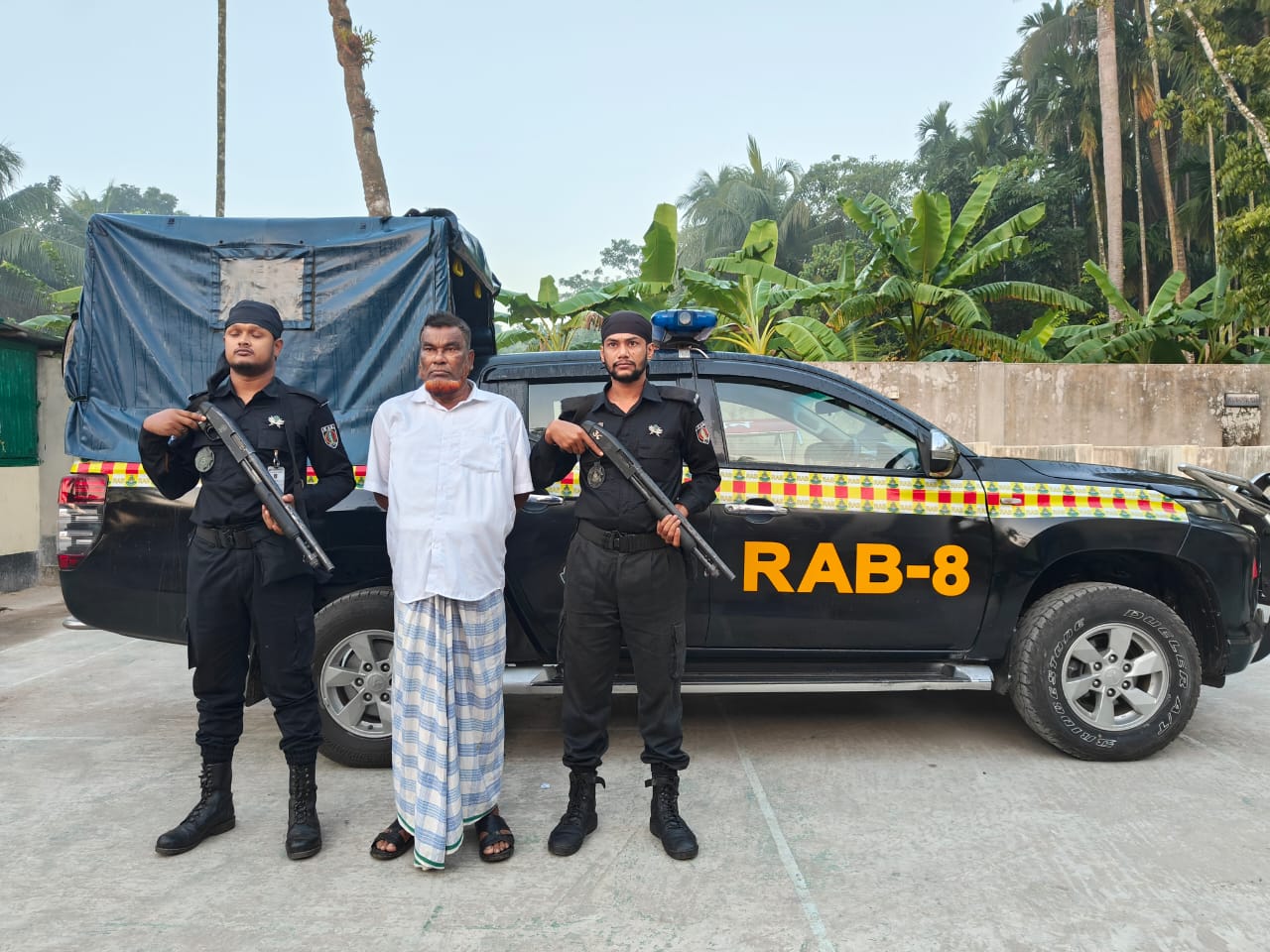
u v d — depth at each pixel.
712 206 40.19
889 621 3.68
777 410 3.73
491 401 2.86
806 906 2.51
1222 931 2.37
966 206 15.12
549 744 3.99
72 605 3.57
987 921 2.42
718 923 2.42
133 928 2.40
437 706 2.70
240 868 2.77
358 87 10.77
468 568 2.71
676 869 2.74
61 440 8.89
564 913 2.48
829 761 3.69
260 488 2.72
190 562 2.86
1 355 8.34
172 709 4.52
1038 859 2.79
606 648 2.88
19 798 3.33
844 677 3.65
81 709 4.52
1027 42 28.05
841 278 16.84
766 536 3.61
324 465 2.96
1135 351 15.46
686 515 2.80
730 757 3.74
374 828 3.06
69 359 3.80
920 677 3.67
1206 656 3.86
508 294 14.12
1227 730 4.07
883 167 40.09
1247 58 14.28
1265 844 2.88
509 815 3.18
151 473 2.84
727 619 3.63
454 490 2.72
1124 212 28.58
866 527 3.64
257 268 3.67
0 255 36.22
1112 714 3.63
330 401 3.68
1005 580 3.68
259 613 2.82
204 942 2.34
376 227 3.72
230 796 3.05
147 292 3.67
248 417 2.84
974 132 29.80
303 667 2.89
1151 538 3.69
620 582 2.78
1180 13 15.46
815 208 41.12
